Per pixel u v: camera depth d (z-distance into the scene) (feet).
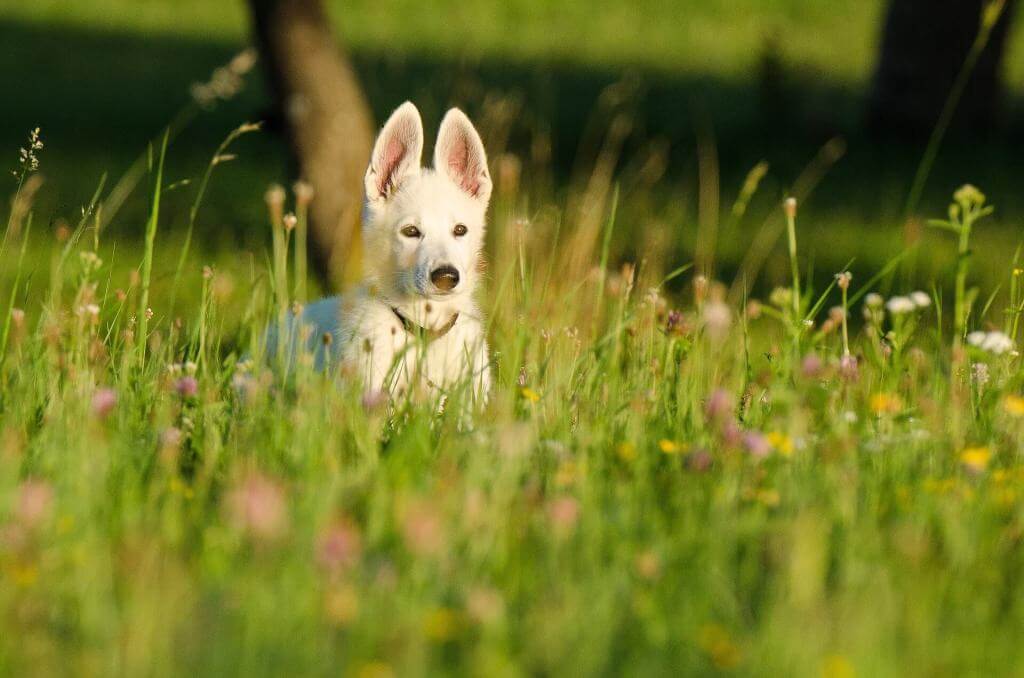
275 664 18.47
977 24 122.21
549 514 23.29
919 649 19.38
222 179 109.81
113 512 23.71
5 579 20.51
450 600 20.83
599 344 34.06
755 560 22.67
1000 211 96.32
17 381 31.53
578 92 156.35
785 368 32.40
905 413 30.81
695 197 103.19
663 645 19.75
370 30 195.00
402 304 37.27
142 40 185.06
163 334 39.50
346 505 23.97
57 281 33.58
